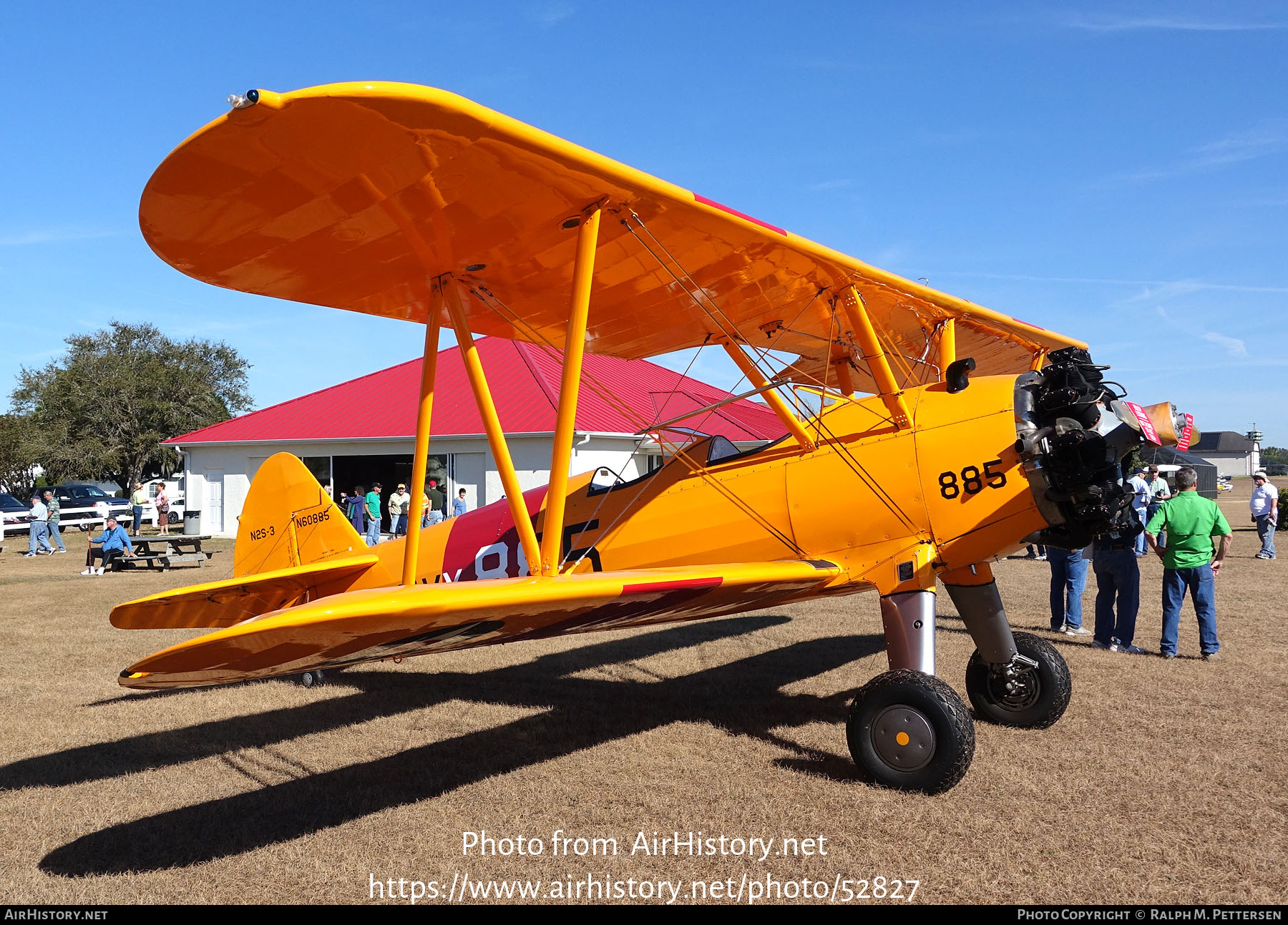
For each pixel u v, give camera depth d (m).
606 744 4.64
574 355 3.63
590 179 3.31
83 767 4.36
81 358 41.06
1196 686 5.58
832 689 5.77
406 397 21.97
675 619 4.86
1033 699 4.72
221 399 45.59
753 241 3.98
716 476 4.87
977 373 7.15
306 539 6.49
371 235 3.63
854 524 4.42
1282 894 2.84
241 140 2.77
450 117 2.82
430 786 4.04
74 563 16.27
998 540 4.16
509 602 3.04
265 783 4.11
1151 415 4.24
